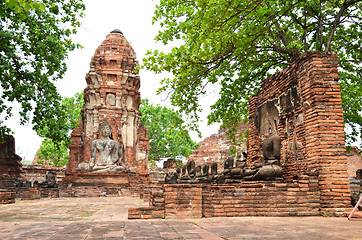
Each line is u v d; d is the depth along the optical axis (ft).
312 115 34.50
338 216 30.27
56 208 42.14
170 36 44.65
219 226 22.76
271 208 30.45
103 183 89.10
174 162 177.68
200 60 46.52
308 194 31.58
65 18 59.57
